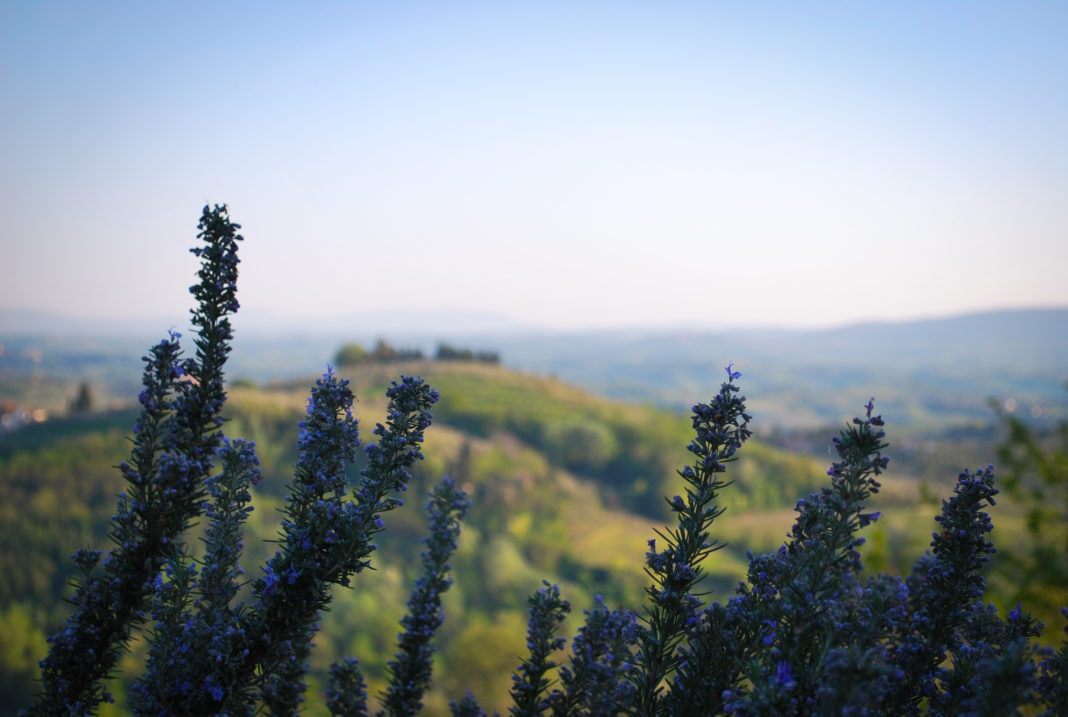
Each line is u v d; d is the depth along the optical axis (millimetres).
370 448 3354
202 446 3369
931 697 3084
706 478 3373
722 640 3148
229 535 3361
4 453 107250
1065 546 12273
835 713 2320
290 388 147375
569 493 130500
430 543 3775
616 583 95938
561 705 3357
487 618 87000
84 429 121125
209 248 3439
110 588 3256
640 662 3338
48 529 89938
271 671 3207
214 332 3426
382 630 73500
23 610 76000
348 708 3596
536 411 161750
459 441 137750
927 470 138875
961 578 3254
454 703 3535
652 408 173875
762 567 3303
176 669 3148
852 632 2785
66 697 3133
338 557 3154
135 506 3275
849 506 2879
